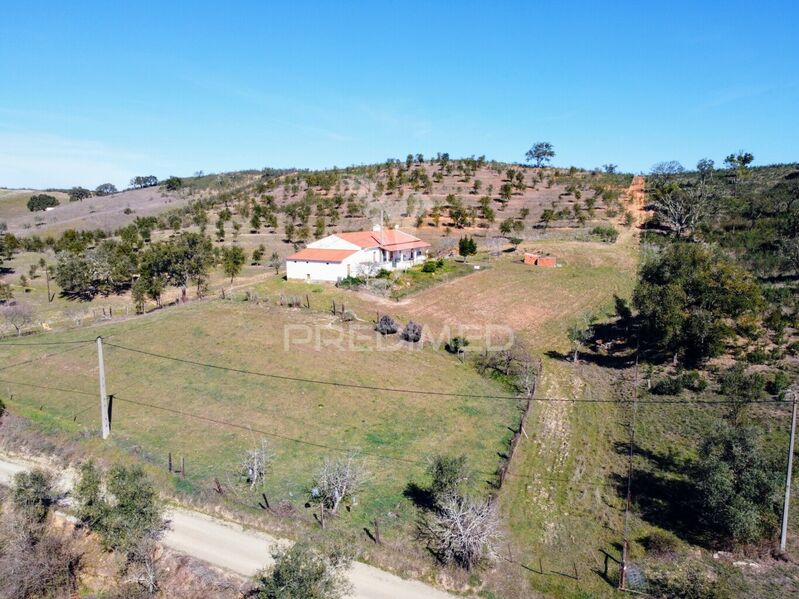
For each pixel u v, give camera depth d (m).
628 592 22.53
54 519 28.33
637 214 112.50
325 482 27.78
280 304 60.88
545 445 35.22
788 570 23.44
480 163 168.25
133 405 39.22
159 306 67.94
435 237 105.06
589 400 41.91
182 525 26.88
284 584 19.72
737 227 89.75
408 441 34.91
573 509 28.39
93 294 77.19
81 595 25.19
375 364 46.78
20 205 186.00
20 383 43.69
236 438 34.72
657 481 30.44
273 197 136.00
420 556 24.62
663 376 44.38
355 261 72.19
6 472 32.41
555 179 148.88
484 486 30.14
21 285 80.25
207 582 23.25
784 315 51.19
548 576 23.69
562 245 95.31
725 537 25.53
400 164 173.00
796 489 27.83
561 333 58.84
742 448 26.27
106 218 148.00
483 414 39.28
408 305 63.84
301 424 36.59
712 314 45.09
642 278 53.62
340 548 23.52
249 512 27.55
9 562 25.30
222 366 45.28
